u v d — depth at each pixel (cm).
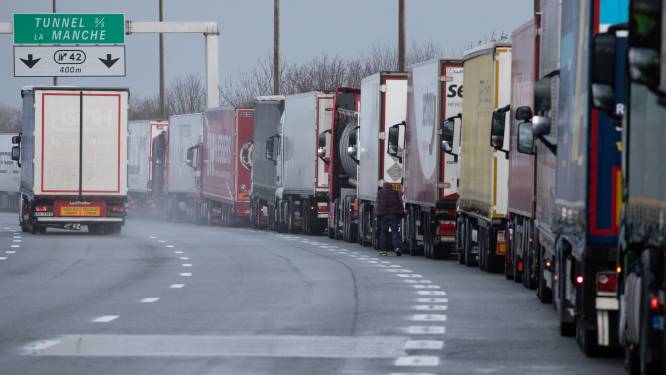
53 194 9844
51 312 4122
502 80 5881
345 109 9725
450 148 6900
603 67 2584
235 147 12325
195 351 3141
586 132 2902
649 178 2395
